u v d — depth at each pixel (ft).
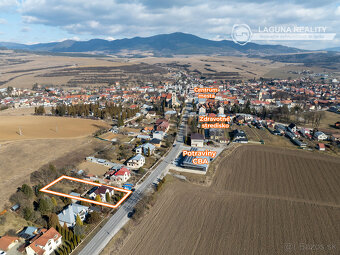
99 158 344.49
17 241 184.75
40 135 423.23
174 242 192.03
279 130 475.72
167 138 439.63
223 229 208.85
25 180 266.36
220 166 336.29
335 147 394.32
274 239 198.49
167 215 226.17
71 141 402.93
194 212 231.91
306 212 235.81
